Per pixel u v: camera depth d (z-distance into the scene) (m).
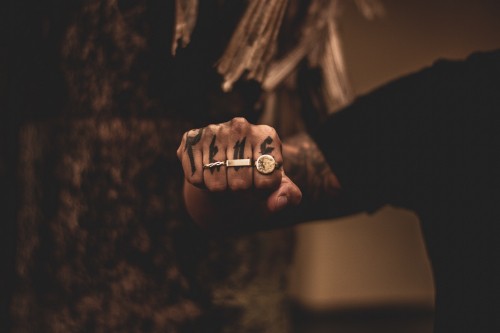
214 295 0.90
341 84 0.97
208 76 0.72
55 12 0.76
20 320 0.83
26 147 0.84
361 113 0.71
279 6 0.66
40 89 0.80
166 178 0.79
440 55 3.15
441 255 0.65
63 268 0.78
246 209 0.64
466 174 0.64
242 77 0.66
